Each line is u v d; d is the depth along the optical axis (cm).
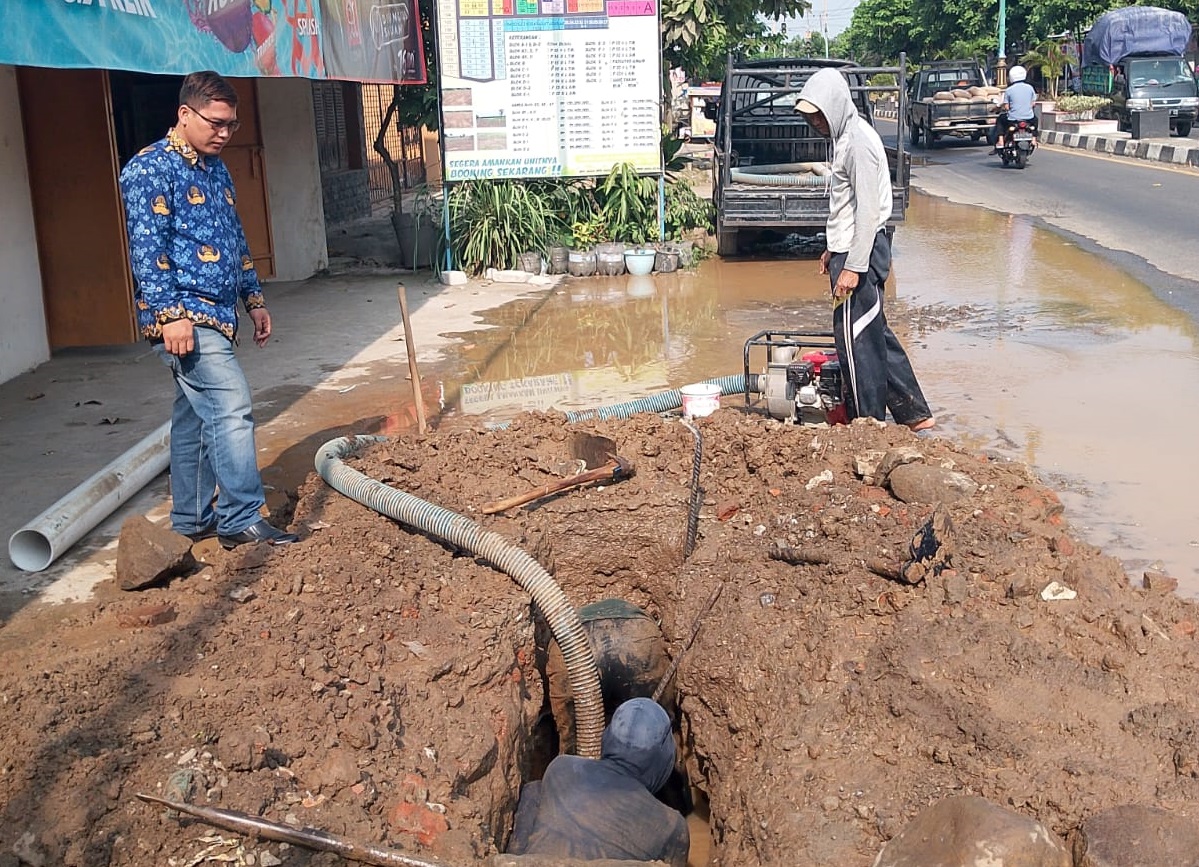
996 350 876
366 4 1170
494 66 1264
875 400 630
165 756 341
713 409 663
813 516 509
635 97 1288
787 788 364
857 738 375
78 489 553
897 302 1077
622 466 577
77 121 884
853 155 600
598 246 1314
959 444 653
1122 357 841
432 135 2559
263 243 1303
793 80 1395
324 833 320
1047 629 405
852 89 1289
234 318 488
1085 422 689
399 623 433
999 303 1055
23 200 878
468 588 466
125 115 1259
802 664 420
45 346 912
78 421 741
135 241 454
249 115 1266
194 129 459
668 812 408
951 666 386
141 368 884
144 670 383
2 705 361
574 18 1259
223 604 431
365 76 1167
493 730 399
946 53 5194
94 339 927
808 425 630
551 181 1373
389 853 317
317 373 871
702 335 965
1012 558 444
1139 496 570
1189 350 854
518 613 459
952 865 296
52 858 308
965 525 474
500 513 541
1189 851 295
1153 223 1511
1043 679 378
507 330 1012
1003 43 4050
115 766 335
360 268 1401
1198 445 641
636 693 500
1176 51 3127
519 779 418
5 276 849
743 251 1407
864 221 598
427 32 1449
